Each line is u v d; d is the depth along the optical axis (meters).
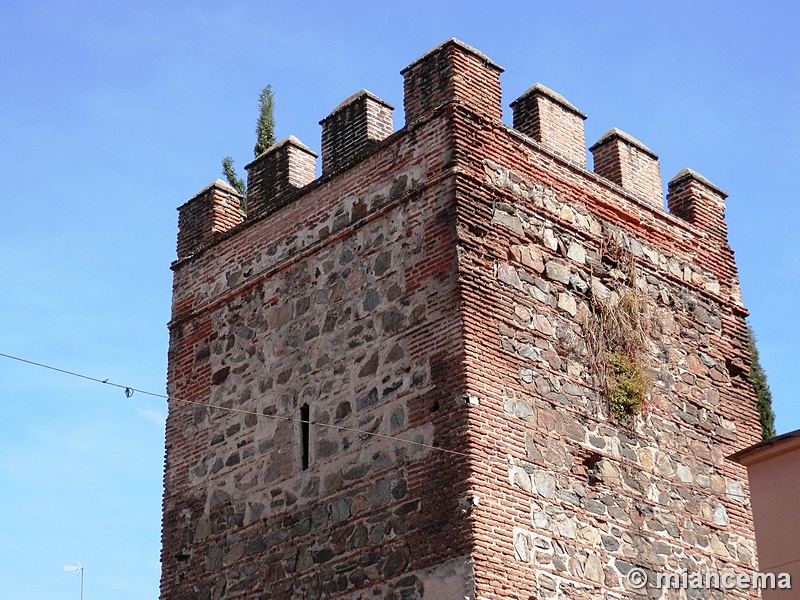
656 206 23.53
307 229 22.30
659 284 22.78
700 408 22.53
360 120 22.25
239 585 21.17
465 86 20.97
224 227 24.44
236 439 22.22
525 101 22.42
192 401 23.25
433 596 18.38
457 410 18.97
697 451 22.09
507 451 19.09
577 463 20.02
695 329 23.11
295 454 21.11
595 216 22.14
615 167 23.28
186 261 24.41
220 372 22.97
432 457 19.08
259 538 21.17
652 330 22.25
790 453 18.78
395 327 20.27
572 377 20.56
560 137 22.33
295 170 23.41
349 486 20.11
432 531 18.70
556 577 18.94
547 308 20.66
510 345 19.83
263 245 23.03
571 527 19.48
